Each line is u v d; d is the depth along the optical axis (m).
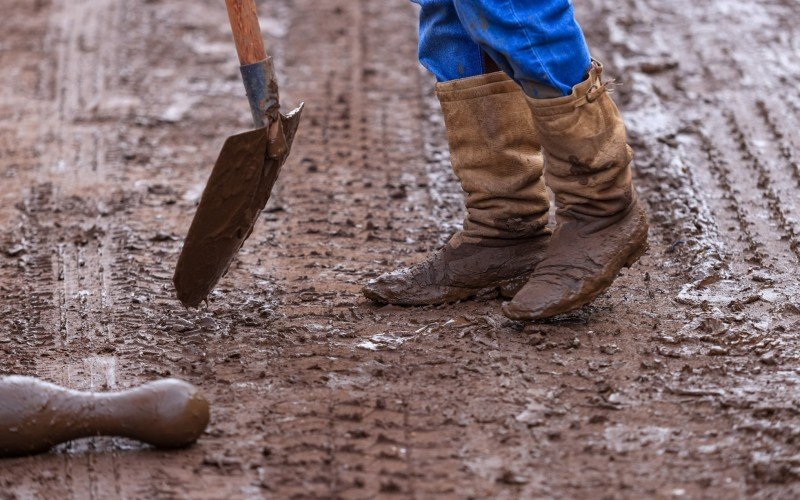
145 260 13.20
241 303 11.63
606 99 10.12
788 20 21.38
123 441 8.69
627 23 21.94
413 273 11.41
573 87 9.86
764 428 8.48
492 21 9.59
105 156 17.45
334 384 9.59
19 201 15.55
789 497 7.58
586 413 8.92
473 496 7.76
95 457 8.46
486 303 11.29
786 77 18.52
